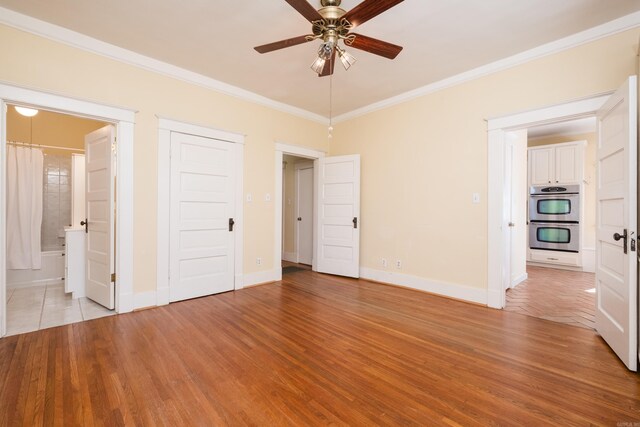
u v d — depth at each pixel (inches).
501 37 108.2
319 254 196.7
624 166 79.3
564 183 213.5
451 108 141.7
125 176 119.0
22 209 159.6
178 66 131.8
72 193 177.9
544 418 59.9
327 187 193.5
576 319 115.3
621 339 81.7
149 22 100.6
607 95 100.7
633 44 96.5
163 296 129.9
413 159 157.3
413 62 126.7
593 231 213.9
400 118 163.0
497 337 98.8
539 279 184.2
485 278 131.3
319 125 196.4
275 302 135.0
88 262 137.5
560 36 108.0
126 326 106.0
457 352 88.4
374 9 72.4
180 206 135.5
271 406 63.8
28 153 161.2
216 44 114.2
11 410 61.7
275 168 172.7
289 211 246.1
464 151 137.6
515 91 121.6
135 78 121.5
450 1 88.7
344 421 59.2
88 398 65.9
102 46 112.4
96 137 130.4
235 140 153.7
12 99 94.9
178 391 68.7
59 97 103.5
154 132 127.0
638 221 79.1
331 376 75.4
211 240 145.9
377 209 174.4
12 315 116.4
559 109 110.8
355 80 144.7
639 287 76.2
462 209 138.6
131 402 64.7
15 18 95.5
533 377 74.9
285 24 101.7
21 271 160.4
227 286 152.1
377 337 98.6
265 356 85.4
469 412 61.9
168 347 90.3
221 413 61.5
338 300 138.4
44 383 71.3
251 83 148.6
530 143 244.7
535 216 226.8
